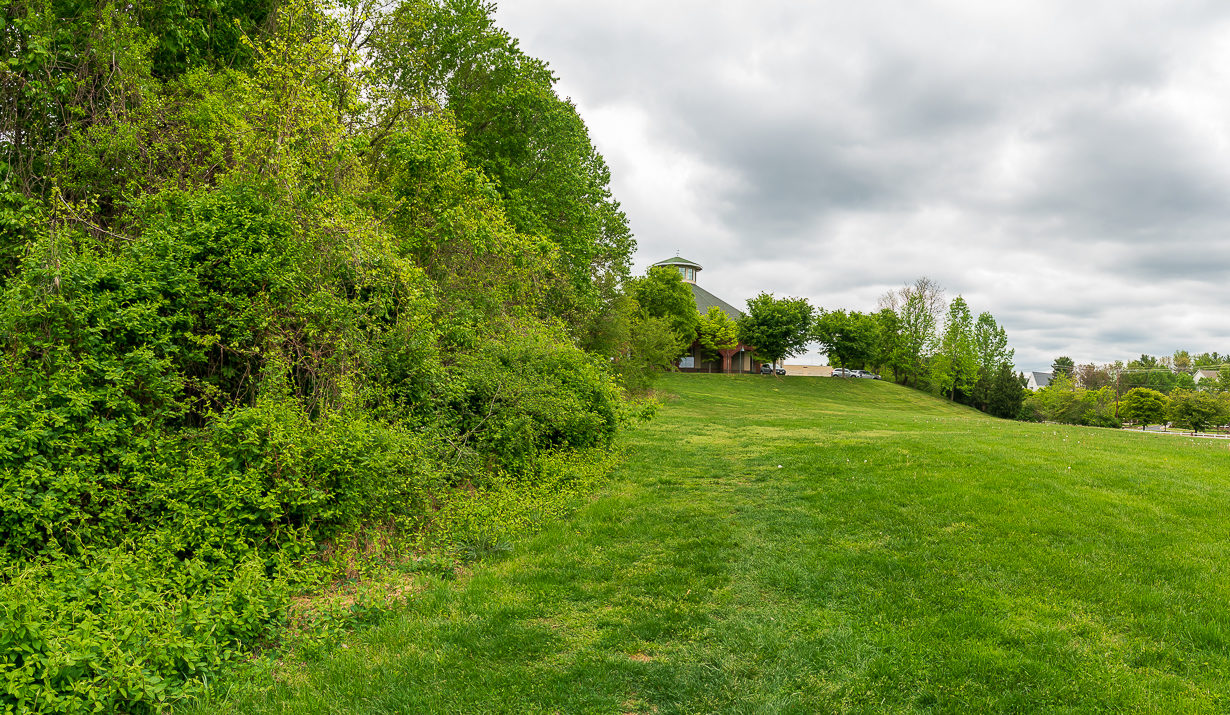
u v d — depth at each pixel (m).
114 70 8.99
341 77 10.12
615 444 14.87
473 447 9.75
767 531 7.64
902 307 66.56
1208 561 6.20
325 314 7.11
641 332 33.56
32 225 7.18
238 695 3.76
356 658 4.30
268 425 5.77
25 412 4.90
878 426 22.33
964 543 6.82
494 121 19.67
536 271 14.20
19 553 4.57
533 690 3.91
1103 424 50.00
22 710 3.10
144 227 7.62
